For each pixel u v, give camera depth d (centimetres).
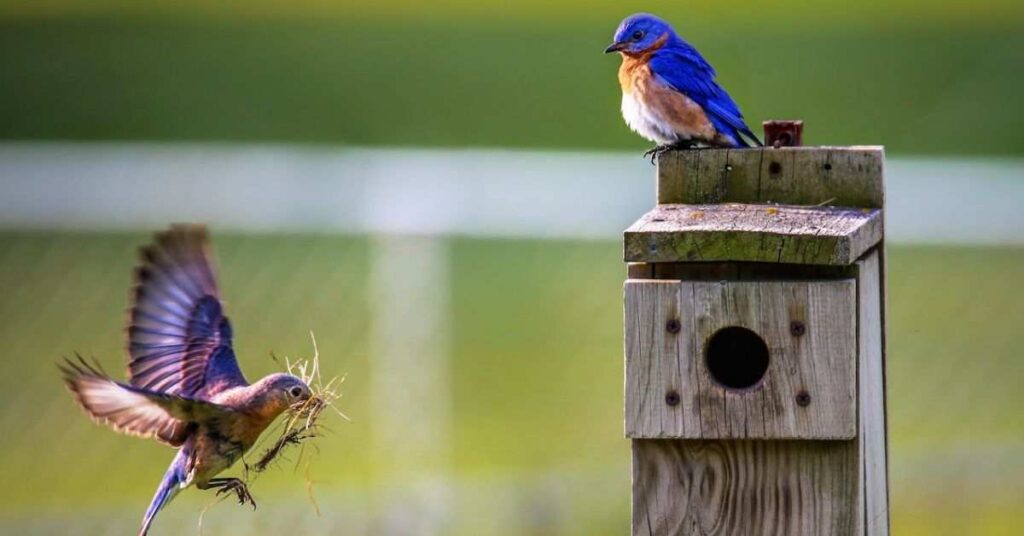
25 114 3058
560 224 1477
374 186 1478
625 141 3020
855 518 732
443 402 1423
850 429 720
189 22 3425
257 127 3064
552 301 1617
